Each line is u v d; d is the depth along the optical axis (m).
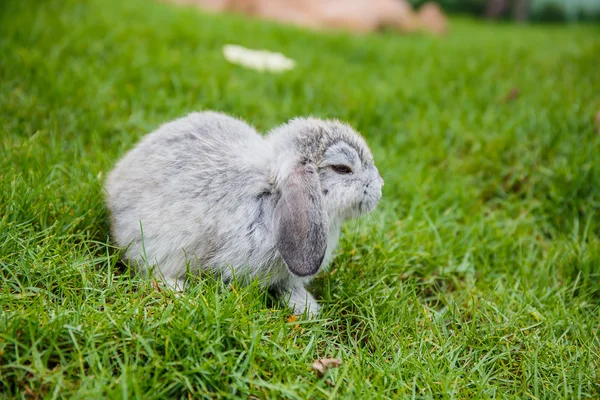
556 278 0.56
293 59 1.03
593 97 0.87
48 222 0.49
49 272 0.43
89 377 0.37
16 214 0.47
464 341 0.46
